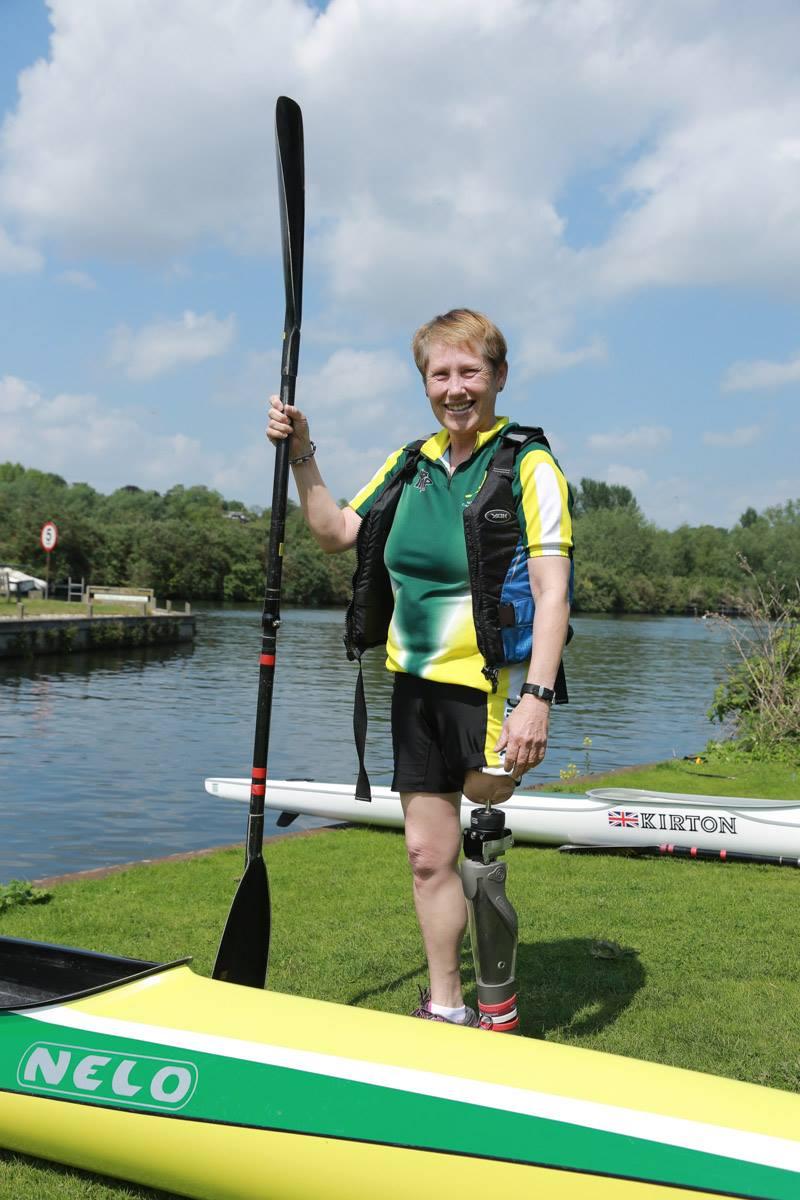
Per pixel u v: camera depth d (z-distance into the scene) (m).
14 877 8.69
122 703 22.36
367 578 3.19
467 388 2.98
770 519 94.44
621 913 4.98
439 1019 3.09
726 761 10.66
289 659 35.94
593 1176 2.06
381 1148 2.21
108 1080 2.50
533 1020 3.53
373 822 7.23
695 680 31.66
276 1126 2.30
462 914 3.12
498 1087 2.23
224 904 5.05
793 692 11.61
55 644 33.19
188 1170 2.40
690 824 6.39
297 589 86.81
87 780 13.60
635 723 21.03
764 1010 3.69
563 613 2.84
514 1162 2.11
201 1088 2.40
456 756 2.98
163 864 6.02
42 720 19.36
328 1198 2.26
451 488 3.03
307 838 6.82
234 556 85.81
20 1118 2.59
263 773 3.09
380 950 4.25
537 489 2.90
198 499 135.38
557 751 17.00
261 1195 2.33
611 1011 3.65
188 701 22.98
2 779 13.50
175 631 41.72
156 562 82.06
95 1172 2.60
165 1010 2.57
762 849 6.23
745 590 12.78
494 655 2.90
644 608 98.81
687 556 108.06
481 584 2.92
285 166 3.14
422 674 3.01
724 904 5.21
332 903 5.07
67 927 4.60
